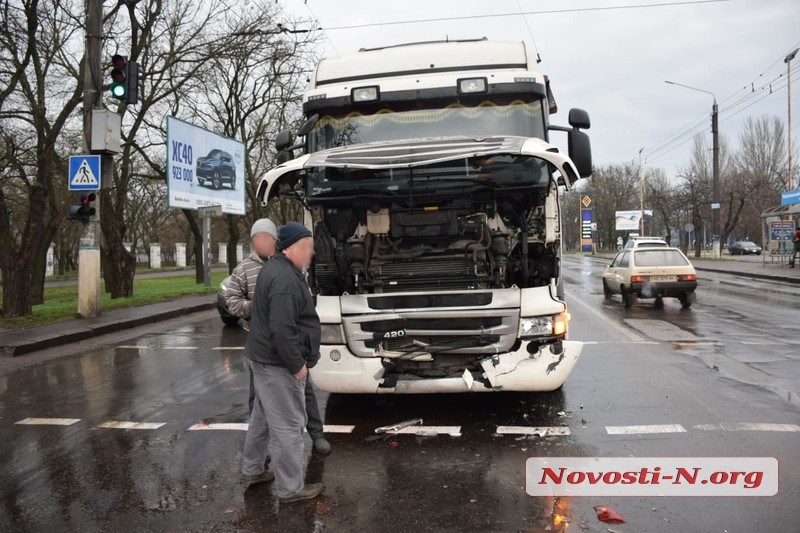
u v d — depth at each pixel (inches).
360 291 228.2
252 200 1181.7
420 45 287.4
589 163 265.9
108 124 517.0
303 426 165.6
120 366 356.2
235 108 1195.3
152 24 740.7
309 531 146.0
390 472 180.5
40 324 493.7
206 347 418.3
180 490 172.4
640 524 144.4
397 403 253.9
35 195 540.7
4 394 292.2
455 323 216.8
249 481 175.5
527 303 215.8
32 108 580.4
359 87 268.7
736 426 210.7
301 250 160.6
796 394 250.8
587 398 252.2
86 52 527.2
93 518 156.1
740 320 482.3
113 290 710.5
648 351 352.2
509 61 275.0
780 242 1248.8
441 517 151.2
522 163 224.7
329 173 233.1
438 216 225.3
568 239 3602.4
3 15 551.2
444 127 265.4
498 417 229.9
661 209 2084.2
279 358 159.3
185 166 815.7
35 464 195.2
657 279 571.5
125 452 204.8
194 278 1355.8
